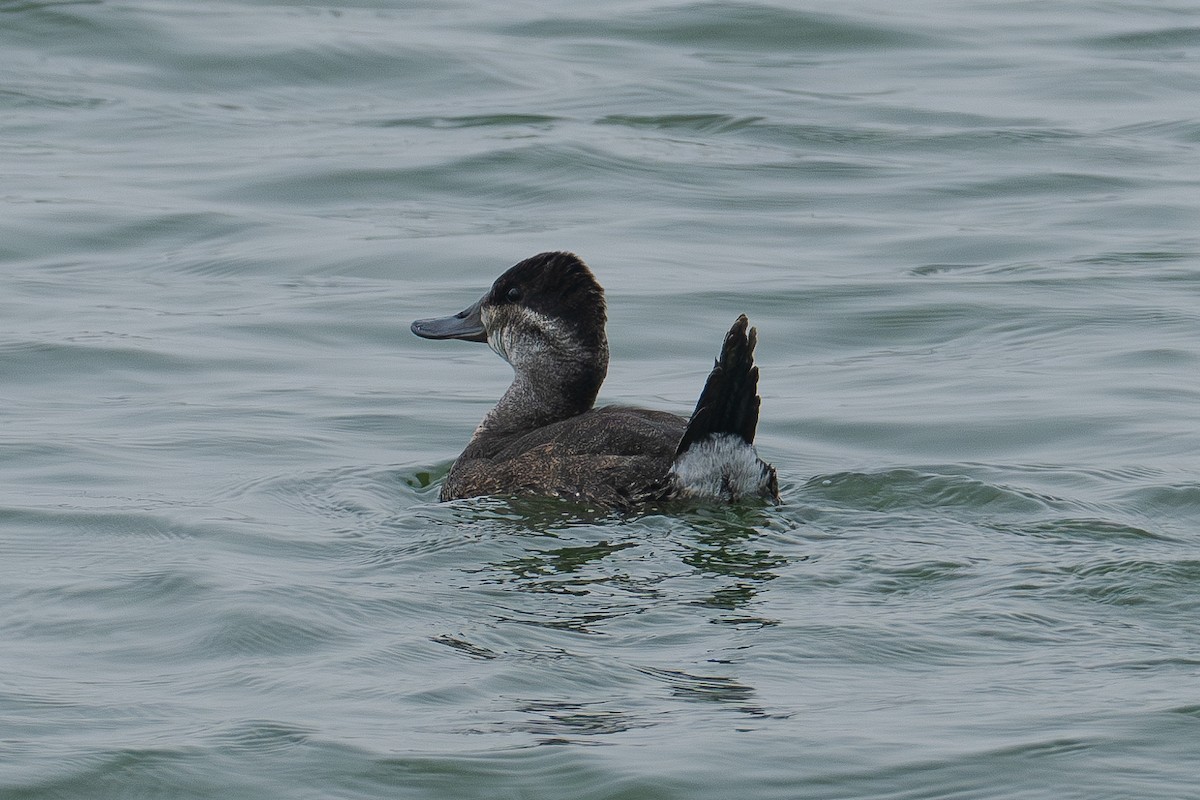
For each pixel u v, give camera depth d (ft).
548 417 41.39
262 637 30.09
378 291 62.18
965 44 101.40
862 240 68.49
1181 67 96.43
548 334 41.27
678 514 36.40
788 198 74.84
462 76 95.09
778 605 31.22
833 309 59.41
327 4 109.91
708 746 25.41
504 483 38.04
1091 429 46.03
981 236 68.59
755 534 35.50
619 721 26.45
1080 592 31.58
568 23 104.99
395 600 31.76
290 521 37.93
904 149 82.12
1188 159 80.18
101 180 77.25
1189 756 24.84
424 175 77.87
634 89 92.02
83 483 41.68
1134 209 72.28
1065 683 27.50
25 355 54.13
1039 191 75.51
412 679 28.09
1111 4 111.24
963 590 31.81
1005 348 55.11
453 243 67.51
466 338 42.65
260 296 61.77
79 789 24.57
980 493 38.32
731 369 35.78
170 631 30.71
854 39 102.01
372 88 94.07
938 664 28.45
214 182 77.00
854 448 45.47
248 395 50.70
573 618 30.71
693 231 69.97
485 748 25.53
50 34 99.86
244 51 98.22
